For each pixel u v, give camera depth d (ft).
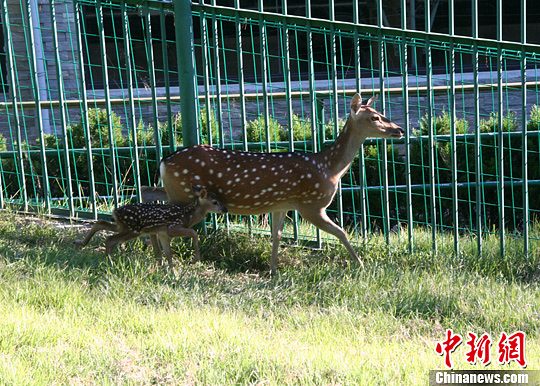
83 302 24.72
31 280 25.82
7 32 32.53
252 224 34.55
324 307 26.53
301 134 41.37
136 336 22.36
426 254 30.99
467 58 56.59
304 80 58.08
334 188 29.91
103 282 26.63
